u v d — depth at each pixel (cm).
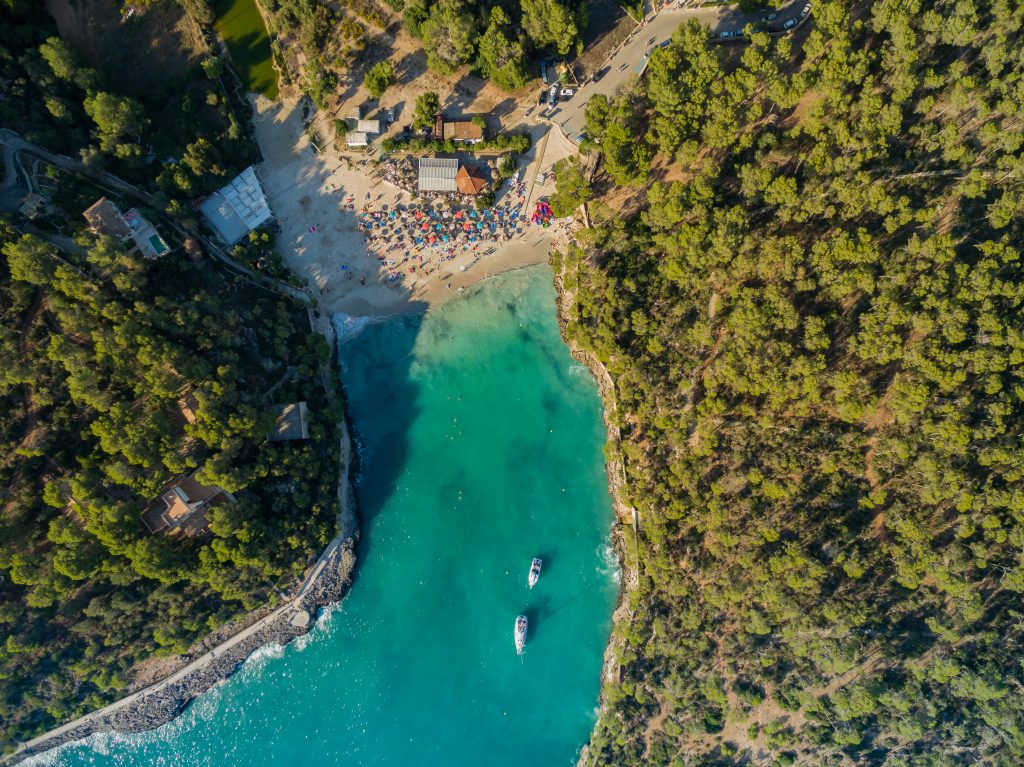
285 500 8419
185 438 7962
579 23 8219
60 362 7525
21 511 7512
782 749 8588
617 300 8425
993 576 8400
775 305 7975
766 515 8525
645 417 8656
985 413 8038
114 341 7338
